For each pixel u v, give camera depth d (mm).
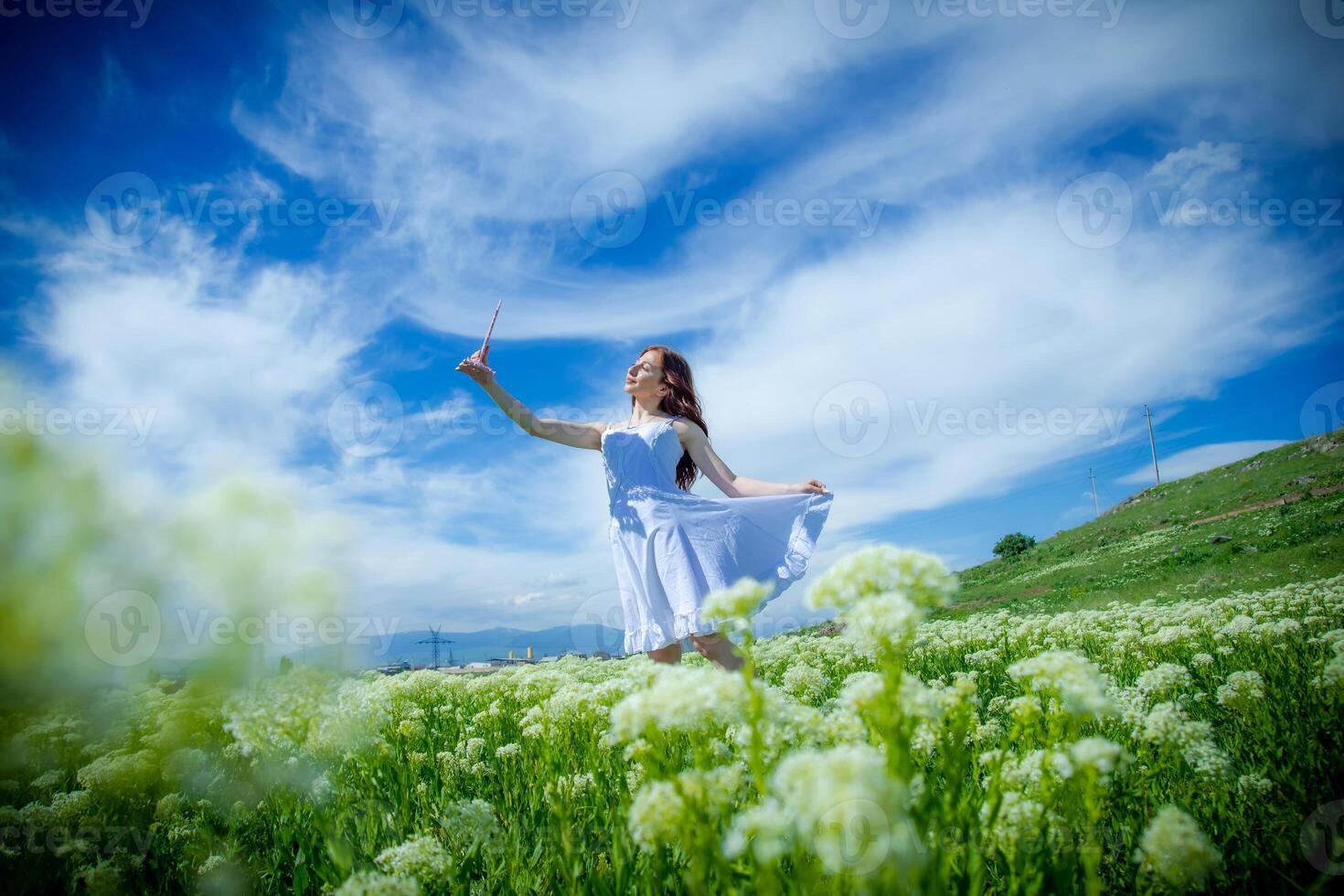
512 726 4945
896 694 1841
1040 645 6965
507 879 2715
